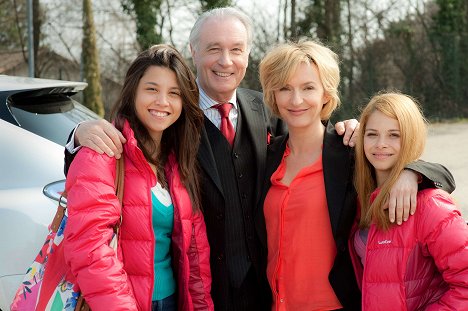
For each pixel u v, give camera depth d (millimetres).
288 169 2521
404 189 2055
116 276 1925
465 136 11828
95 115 3668
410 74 16094
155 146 2305
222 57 2668
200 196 2428
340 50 15625
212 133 2623
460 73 15914
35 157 2818
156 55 2232
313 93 2400
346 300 2307
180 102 2268
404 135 2139
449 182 2139
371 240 2121
